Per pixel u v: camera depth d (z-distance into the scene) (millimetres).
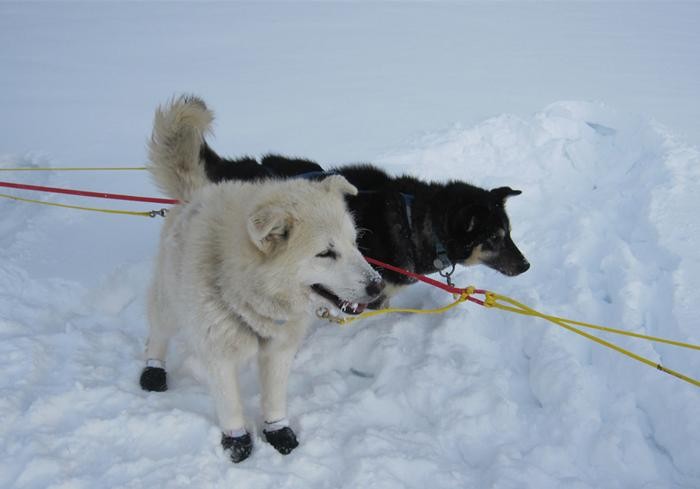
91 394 3219
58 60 9789
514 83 9008
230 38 11523
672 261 4508
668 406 3307
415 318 4238
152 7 14328
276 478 2811
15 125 7086
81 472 2779
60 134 6906
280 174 4270
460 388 3516
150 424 3018
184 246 2867
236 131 7016
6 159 6293
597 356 3803
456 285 4668
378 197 4047
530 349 3904
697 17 14523
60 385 3320
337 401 3457
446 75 9406
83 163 6215
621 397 3428
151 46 10828
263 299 2635
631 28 13117
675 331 3828
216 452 2914
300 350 3900
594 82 9047
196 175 3398
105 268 4516
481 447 3188
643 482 2994
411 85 8867
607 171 6180
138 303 4223
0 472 2727
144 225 5199
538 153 6414
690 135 6777
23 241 4852
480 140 6668
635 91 8562
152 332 3428
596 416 3287
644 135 6363
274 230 2502
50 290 4234
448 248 4121
